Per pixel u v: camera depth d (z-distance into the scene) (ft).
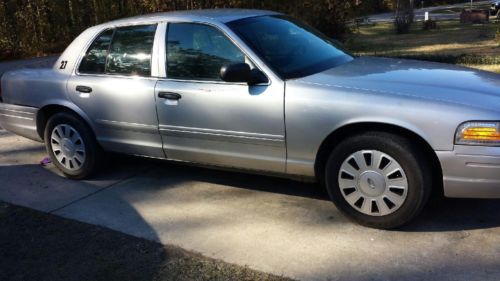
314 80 12.59
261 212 13.74
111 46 15.87
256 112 12.93
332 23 53.57
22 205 15.30
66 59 16.85
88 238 12.91
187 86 14.01
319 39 15.56
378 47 55.31
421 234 11.98
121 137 15.81
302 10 49.80
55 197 15.81
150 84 14.71
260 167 13.57
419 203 11.60
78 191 16.19
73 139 16.80
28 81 17.42
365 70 13.35
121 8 52.95
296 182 15.61
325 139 12.30
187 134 14.29
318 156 12.60
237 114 13.23
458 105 11.00
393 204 11.86
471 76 12.67
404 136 11.57
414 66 13.80
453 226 12.26
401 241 11.72
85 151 16.62
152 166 17.93
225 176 16.52
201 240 12.44
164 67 14.61
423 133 11.16
